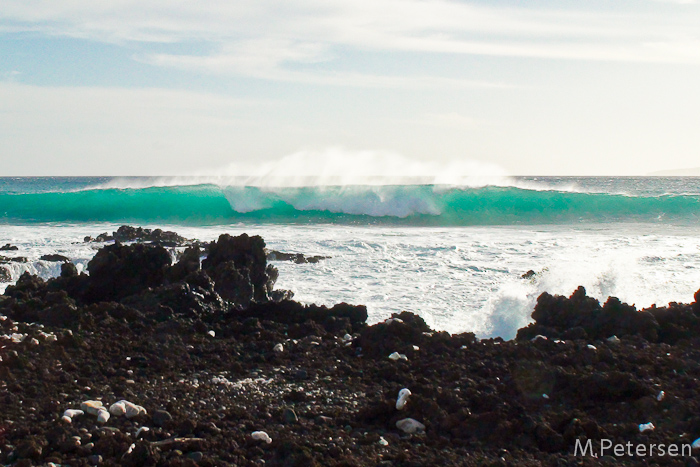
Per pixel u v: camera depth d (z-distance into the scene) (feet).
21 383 20.53
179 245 71.36
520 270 53.36
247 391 21.20
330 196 123.24
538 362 21.68
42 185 316.40
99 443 16.60
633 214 117.50
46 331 25.75
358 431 18.08
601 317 27.32
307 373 22.98
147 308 30.37
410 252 64.85
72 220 123.13
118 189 138.72
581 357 22.82
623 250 66.08
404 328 26.21
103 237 77.61
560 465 15.96
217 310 31.37
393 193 121.90
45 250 68.33
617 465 15.92
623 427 17.72
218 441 16.99
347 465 15.79
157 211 126.31
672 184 328.29
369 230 93.66
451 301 41.88
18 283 37.35
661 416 18.34
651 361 22.40
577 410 18.85
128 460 15.88
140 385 21.31
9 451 16.30
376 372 22.98
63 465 15.72
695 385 20.18
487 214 120.06
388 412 19.02
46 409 18.81
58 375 21.54
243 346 26.32
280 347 25.89
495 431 17.61
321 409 19.58
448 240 75.61
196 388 21.26
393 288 46.62
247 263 39.50
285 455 16.12
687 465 15.66
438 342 25.54
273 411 19.26
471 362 23.35
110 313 28.81
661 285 45.37
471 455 16.66
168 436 17.31
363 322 31.04
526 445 17.15
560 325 28.48
